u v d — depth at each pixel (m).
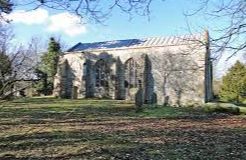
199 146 17.28
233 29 9.98
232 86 52.12
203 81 53.31
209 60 10.85
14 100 9.13
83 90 64.50
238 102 51.03
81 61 65.00
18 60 8.90
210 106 38.38
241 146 17.41
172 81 56.03
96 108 39.59
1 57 7.68
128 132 21.58
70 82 65.19
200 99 53.38
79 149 16.16
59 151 15.76
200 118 32.22
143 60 58.91
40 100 49.94
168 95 56.31
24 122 25.52
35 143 17.39
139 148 16.56
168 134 21.11
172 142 18.28
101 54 63.66
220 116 34.38
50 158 14.51
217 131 22.92
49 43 65.81
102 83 63.25
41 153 15.34
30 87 8.14
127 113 34.88
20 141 17.86
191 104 52.56
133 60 60.44
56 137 19.17
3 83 7.57
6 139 18.31
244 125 26.72
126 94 60.84
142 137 19.73
